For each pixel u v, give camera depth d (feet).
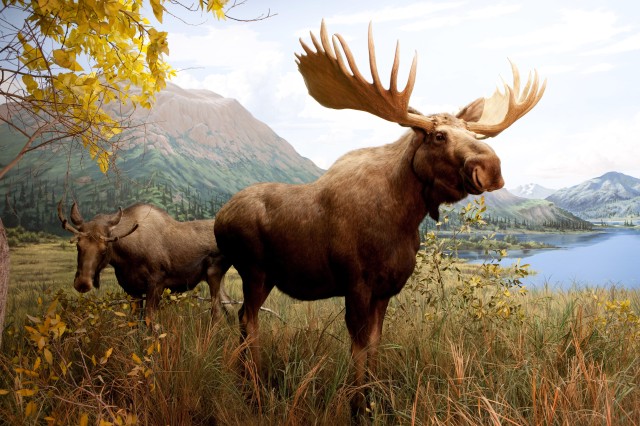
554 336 12.60
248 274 12.49
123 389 10.81
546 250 123.03
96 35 11.76
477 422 8.87
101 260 16.60
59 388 10.52
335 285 11.44
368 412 10.48
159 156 160.76
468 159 9.30
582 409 8.71
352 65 10.18
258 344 12.31
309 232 11.21
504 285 14.60
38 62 10.09
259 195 12.24
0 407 9.50
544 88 11.07
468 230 15.33
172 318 14.53
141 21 11.85
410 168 10.44
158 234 19.02
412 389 10.50
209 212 100.94
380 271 10.75
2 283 9.42
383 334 13.10
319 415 10.23
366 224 10.60
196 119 261.44
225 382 11.00
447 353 11.51
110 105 12.89
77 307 13.39
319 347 12.62
